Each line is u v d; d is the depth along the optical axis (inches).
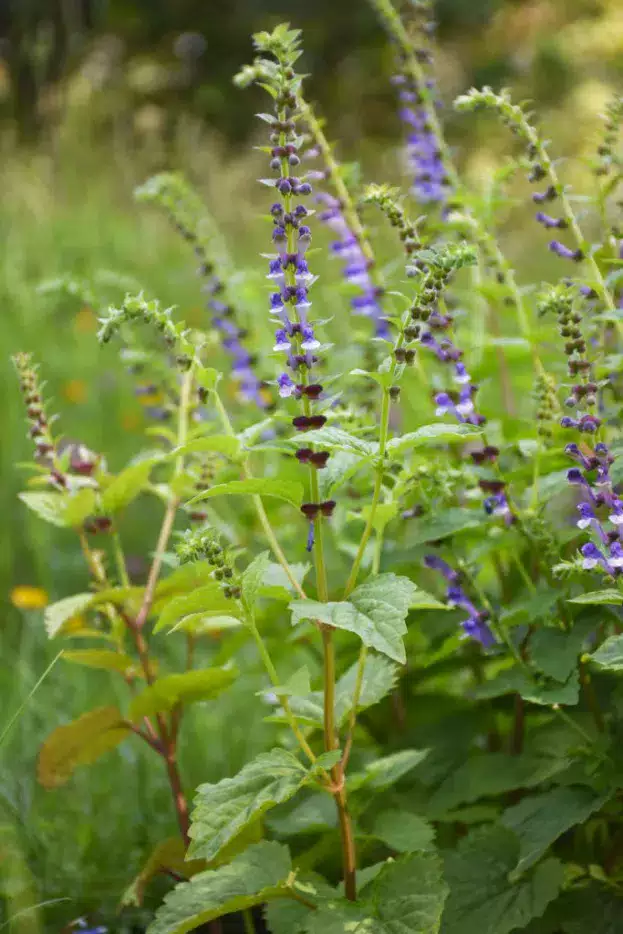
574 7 503.2
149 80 445.7
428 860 92.7
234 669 105.8
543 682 100.5
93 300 128.6
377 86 525.7
